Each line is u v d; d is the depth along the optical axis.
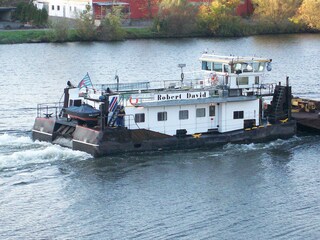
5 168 167.00
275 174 168.12
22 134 196.50
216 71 194.62
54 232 137.62
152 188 157.88
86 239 135.25
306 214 146.88
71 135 180.00
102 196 153.12
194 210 147.62
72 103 187.62
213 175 166.38
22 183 159.12
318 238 137.12
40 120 187.38
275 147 188.62
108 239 135.25
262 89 198.00
